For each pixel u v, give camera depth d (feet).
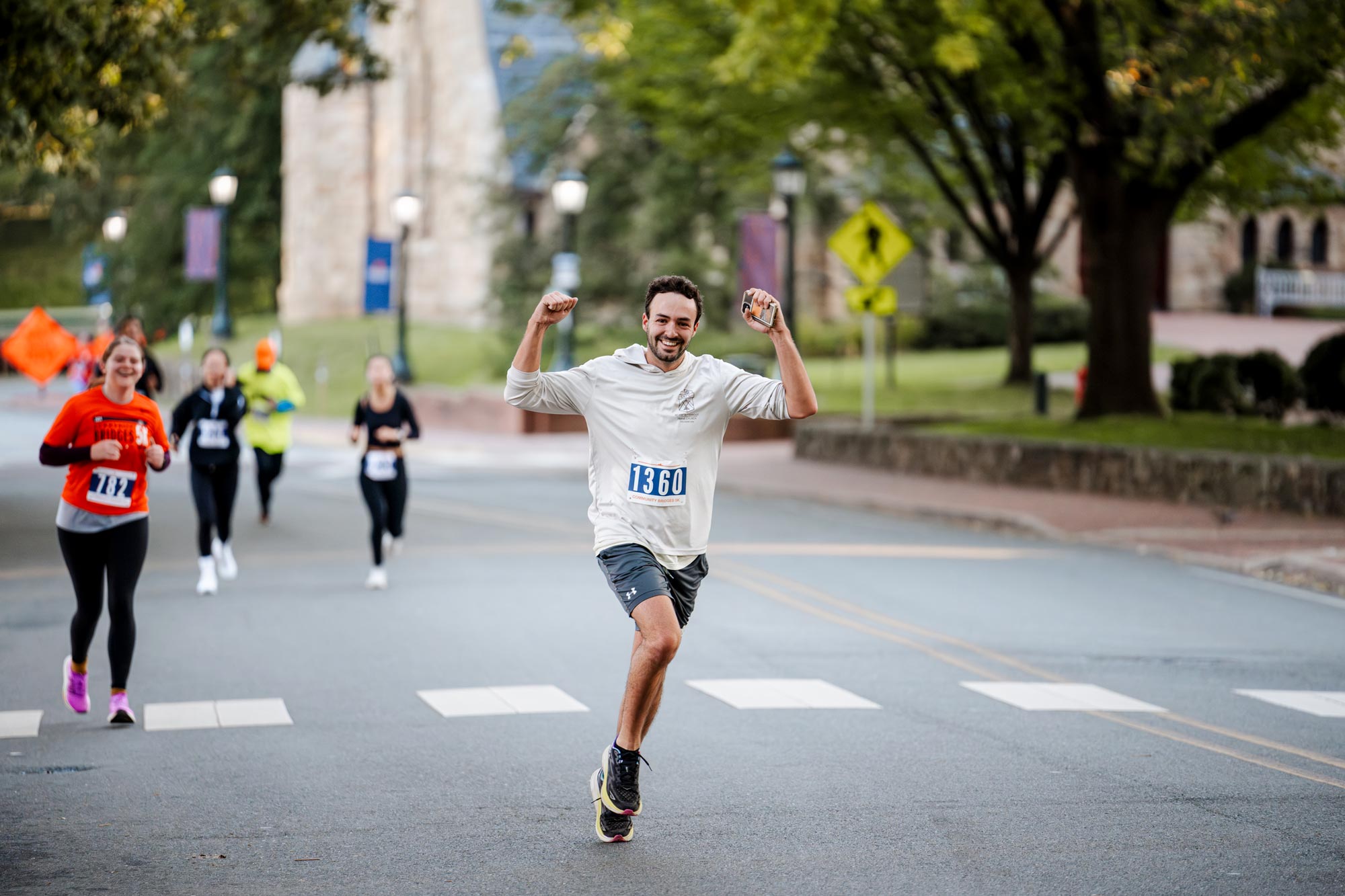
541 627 120.88
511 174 509.76
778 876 59.88
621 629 120.26
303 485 239.50
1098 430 239.30
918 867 61.00
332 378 501.97
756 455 301.02
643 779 75.56
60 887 58.39
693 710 92.07
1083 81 235.61
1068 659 111.34
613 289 458.50
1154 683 103.14
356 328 568.00
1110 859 62.18
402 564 156.46
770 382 65.77
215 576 137.90
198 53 580.71
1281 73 237.25
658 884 58.85
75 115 210.18
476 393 373.81
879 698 96.27
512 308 464.65
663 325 65.00
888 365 412.98
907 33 268.41
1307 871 60.70
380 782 75.10
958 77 289.94
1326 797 72.90
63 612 127.65
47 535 178.40
